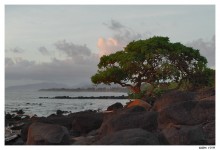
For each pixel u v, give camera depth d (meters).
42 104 65.56
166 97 20.83
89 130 20.25
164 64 36.00
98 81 37.50
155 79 36.94
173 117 16.94
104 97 107.69
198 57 39.16
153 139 12.62
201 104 17.30
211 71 39.53
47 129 14.79
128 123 15.57
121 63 36.09
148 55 35.81
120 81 37.38
